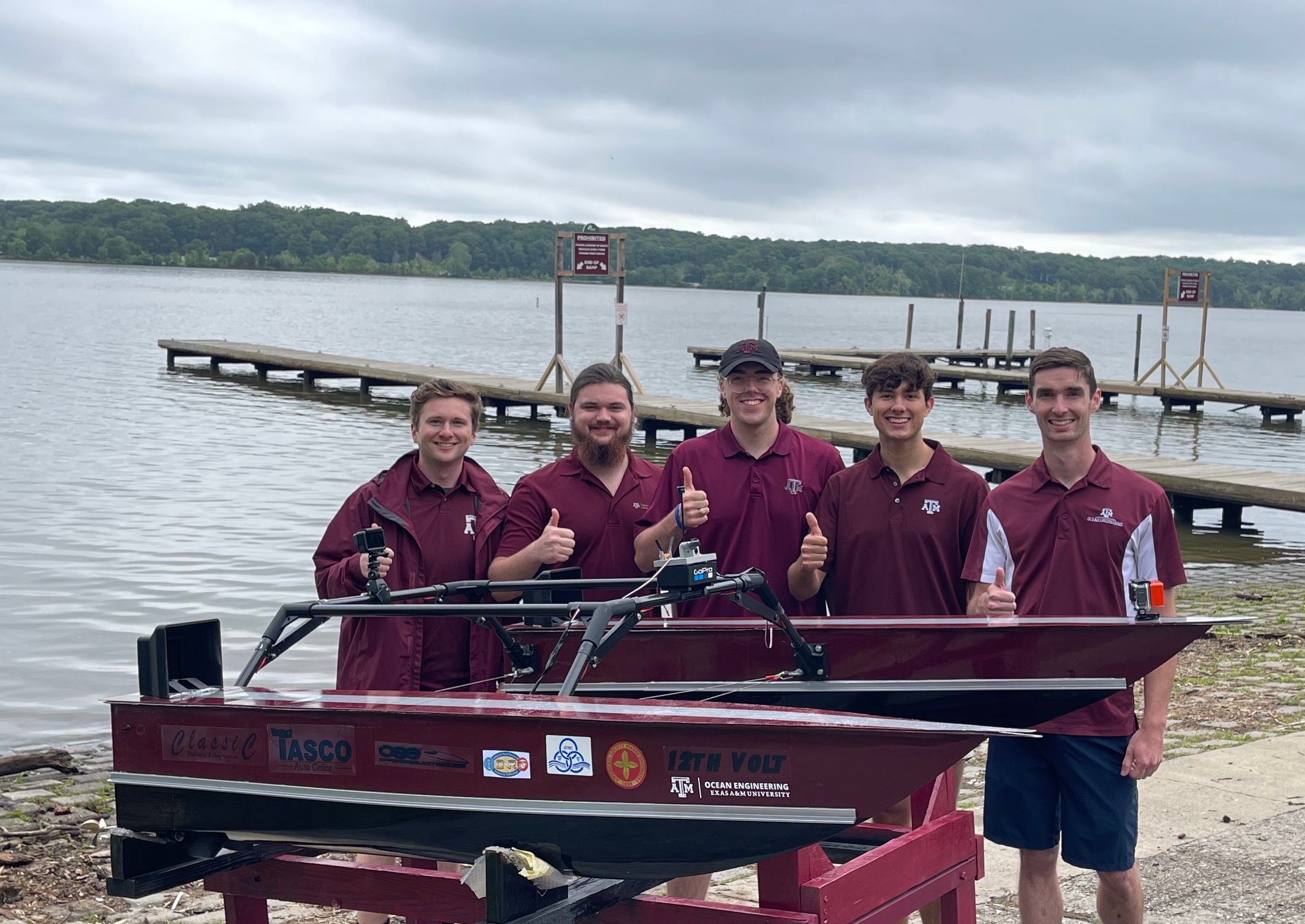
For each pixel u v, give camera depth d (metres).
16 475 16.62
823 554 4.27
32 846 5.60
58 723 7.80
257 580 11.48
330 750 3.04
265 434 21.61
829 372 42.78
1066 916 4.44
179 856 3.39
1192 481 16.53
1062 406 3.90
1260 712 7.52
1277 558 14.73
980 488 4.36
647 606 3.21
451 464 4.46
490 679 4.30
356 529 4.41
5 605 10.50
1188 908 4.48
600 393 4.61
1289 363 62.50
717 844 2.78
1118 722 3.79
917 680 3.69
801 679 3.73
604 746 2.80
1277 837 5.15
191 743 3.21
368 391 29.36
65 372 31.83
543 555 4.21
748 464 4.54
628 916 3.11
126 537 13.08
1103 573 3.91
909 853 3.23
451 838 2.97
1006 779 3.94
